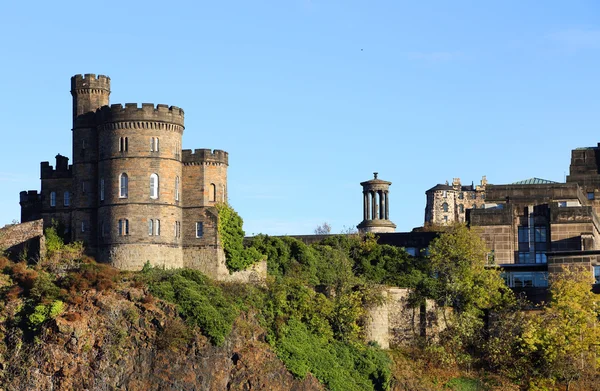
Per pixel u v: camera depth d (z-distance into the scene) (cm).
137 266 16212
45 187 17350
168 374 14812
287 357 15738
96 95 17125
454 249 18075
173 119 16650
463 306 17700
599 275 18250
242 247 17112
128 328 14938
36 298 15112
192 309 15200
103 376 14550
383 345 17325
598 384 16750
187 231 16800
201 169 16888
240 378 15238
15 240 16650
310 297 16850
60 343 14600
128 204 16312
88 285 15288
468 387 16862
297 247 17862
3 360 14688
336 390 15838
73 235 16900
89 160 16912
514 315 17588
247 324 15738
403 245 19938
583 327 16988
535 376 17000
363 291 17362
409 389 16575
